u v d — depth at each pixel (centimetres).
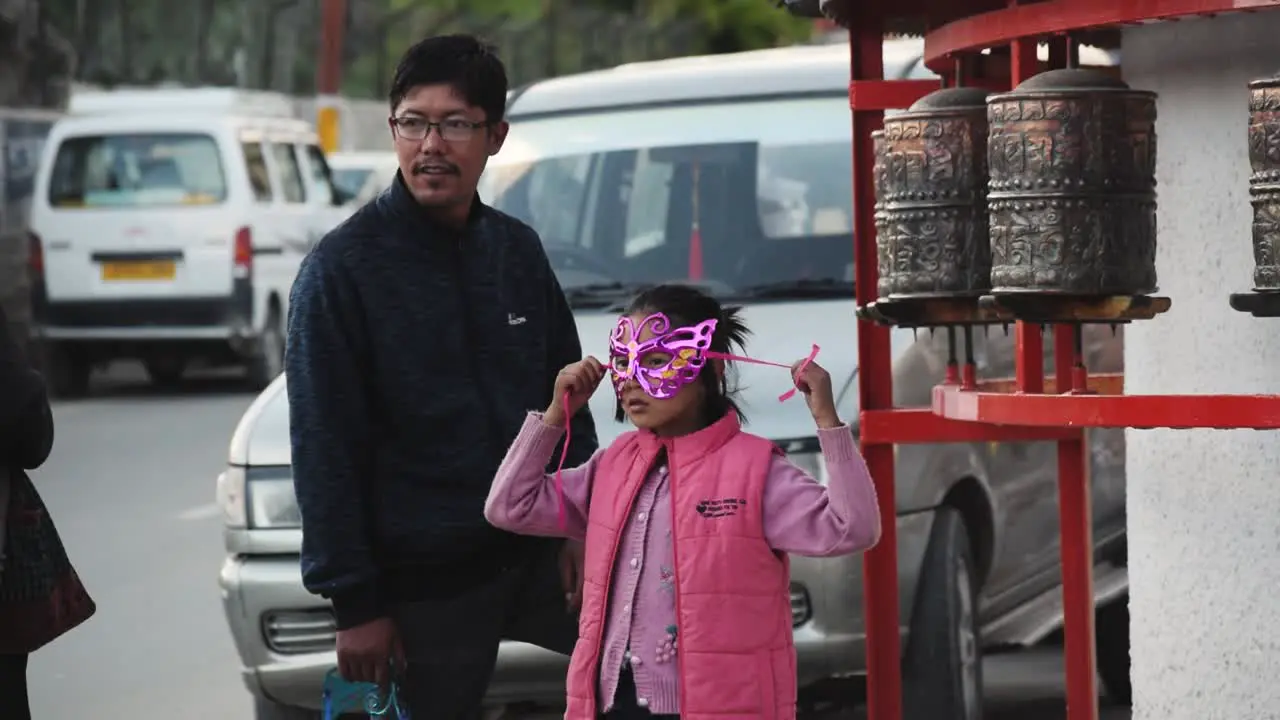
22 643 834
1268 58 831
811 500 727
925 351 1205
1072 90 747
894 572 940
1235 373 850
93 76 4744
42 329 3384
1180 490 876
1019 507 1298
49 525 840
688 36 5000
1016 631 1314
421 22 5231
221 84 5009
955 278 834
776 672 734
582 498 782
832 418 726
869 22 938
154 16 4819
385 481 830
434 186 820
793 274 1320
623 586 740
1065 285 749
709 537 728
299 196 3694
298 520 1146
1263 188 737
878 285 869
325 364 810
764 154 1390
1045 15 786
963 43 838
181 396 3494
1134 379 905
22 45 4084
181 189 3372
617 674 736
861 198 936
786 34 6197
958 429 927
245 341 3400
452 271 834
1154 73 875
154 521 2167
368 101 6119
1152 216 766
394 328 820
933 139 833
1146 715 909
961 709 1173
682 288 752
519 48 4769
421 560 831
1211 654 869
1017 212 757
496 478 783
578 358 902
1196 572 872
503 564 851
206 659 1562
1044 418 772
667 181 1393
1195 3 742
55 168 3394
